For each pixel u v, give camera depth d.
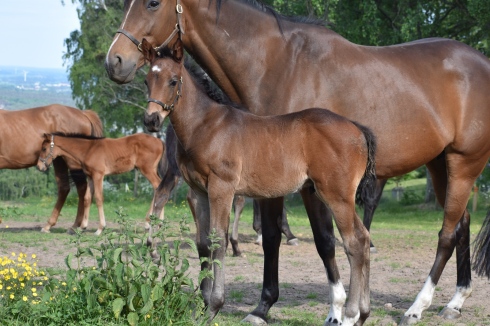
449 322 6.29
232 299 7.16
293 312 6.51
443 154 6.75
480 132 6.44
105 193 25.08
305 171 5.47
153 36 5.82
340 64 5.96
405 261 10.40
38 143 13.23
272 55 5.89
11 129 13.01
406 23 20.05
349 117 5.95
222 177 5.45
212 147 5.43
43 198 23.33
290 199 27.50
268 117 5.60
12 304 5.36
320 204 5.85
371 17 20.70
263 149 5.48
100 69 31.23
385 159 6.12
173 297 5.07
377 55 6.18
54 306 5.12
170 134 9.82
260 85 5.89
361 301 5.46
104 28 30.67
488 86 6.50
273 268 6.14
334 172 5.34
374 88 6.00
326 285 8.14
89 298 4.96
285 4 21.38
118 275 4.93
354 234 5.40
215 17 5.82
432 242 13.26
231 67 5.89
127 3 5.86
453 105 6.34
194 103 5.54
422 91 6.18
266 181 5.51
